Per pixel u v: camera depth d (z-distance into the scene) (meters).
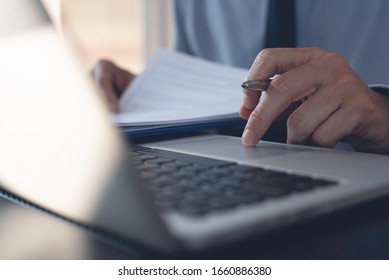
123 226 0.22
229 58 1.10
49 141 0.25
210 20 1.14
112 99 0.70
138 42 1.58
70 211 0.26
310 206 0.26
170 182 0.30
